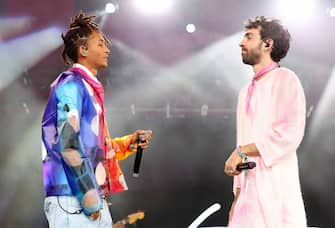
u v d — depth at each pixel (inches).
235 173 187.8
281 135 182.1
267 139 183.5
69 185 165.2
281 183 184.4
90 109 171.8
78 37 179.6
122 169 696.4
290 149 182.7
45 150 171.0
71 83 170.1
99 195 165.0
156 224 697.6
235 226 190.9
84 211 163.2
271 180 184.5
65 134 163.3
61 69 631.2
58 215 165.3
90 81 175.3
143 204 698.8
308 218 694.5
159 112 653.3
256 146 184.5
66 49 181.9
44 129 171.5
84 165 163.3
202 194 707.4
